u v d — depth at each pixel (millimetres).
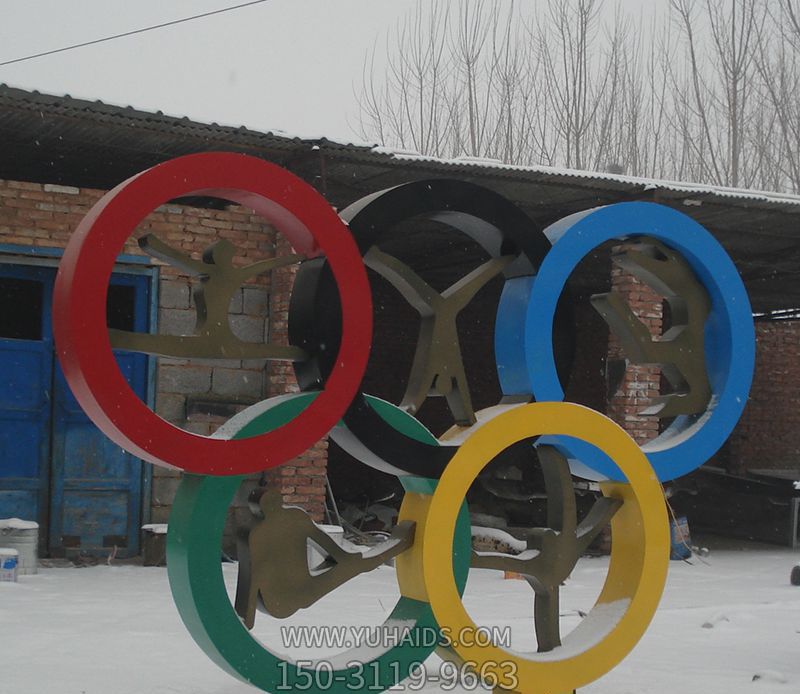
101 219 4133
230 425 4555
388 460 4648
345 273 4602
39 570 8594
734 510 13695
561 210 10844
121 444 4258
